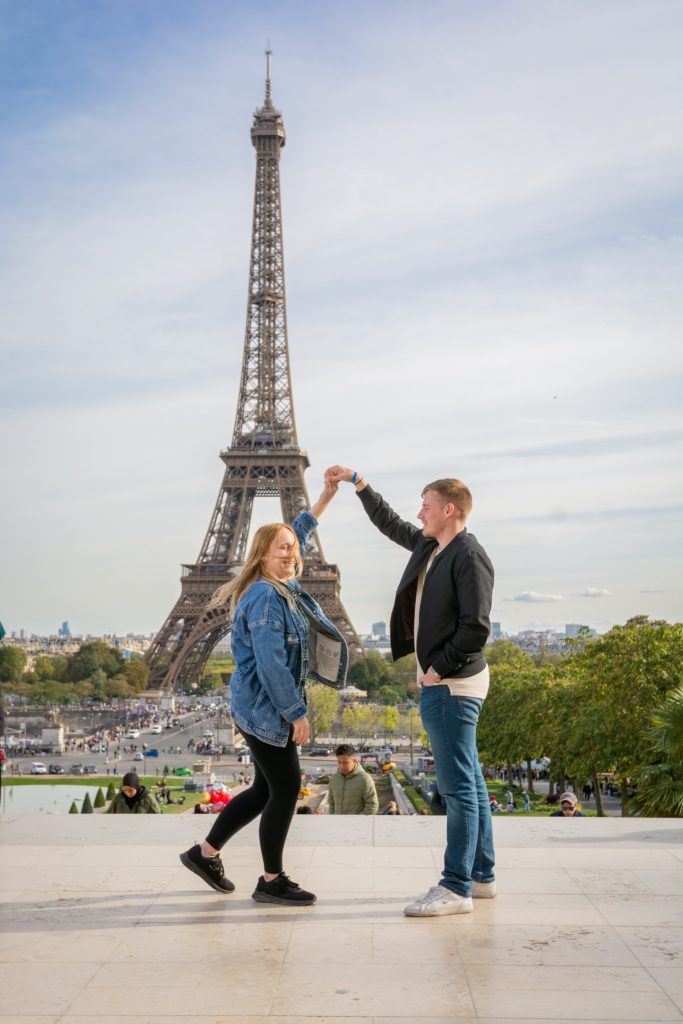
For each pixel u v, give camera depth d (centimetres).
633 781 5550
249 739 1036
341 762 1906
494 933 939
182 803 12206
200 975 836
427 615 1043
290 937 934
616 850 1279
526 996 781
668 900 1046
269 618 1021
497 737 10188
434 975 830
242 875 1170
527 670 11131
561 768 8031
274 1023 737
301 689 1049
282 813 1036
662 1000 770
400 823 1497
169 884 1133
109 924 978
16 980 829
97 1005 774
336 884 1124
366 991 796
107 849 1316
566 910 1012
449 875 1014
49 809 12288
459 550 1028
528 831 1442
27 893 1096
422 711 1052
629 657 5828
